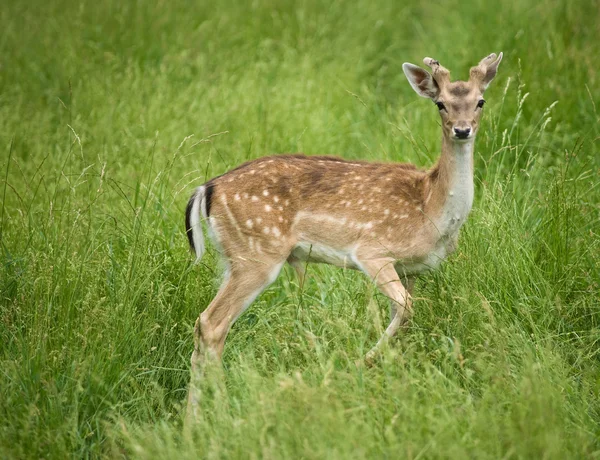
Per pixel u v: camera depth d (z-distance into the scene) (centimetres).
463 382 891
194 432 821
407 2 2319
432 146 1453
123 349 930
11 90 1656
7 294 993
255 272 1005
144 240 1052
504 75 1569
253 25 2033
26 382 864
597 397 873
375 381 815
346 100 1750
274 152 1468
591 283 1029
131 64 1755
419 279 1077
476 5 2006
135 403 892
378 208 1008
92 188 1267
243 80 1712
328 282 1119
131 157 1377
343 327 906
